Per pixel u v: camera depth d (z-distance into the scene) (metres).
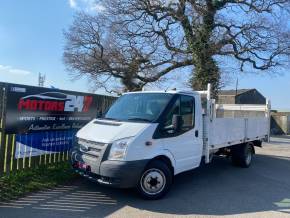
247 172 10.54
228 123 9.83
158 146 6.96
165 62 27.69
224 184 8.77
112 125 7.09
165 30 26.55
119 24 27.12
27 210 5.99
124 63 28.78
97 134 6.89
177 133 7.43
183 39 25.92
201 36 24.95
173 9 25.50
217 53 25.11
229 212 6.53
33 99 8.20
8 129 7.52
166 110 7.30
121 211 6.22
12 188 6.97
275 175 10.33
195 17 24.88
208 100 8.59
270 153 16.38
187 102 7.90
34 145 8.32
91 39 32.22
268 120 13.38
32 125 8.22
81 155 6.96
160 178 7.03
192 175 9.70
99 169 6.50
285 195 7.97
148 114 7.31
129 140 6.52
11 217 5.60
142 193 6.84
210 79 24.92
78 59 33.09
